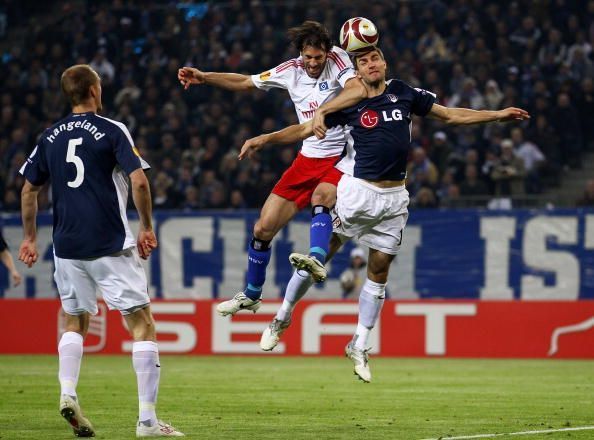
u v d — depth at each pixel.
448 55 63.59
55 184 20.50
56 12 77.94
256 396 30.00
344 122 22.67
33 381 34.34
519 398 29.64
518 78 61.25
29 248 21.45
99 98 21.11
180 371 39.41
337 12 66.75
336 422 23.73
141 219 20.23
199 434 21.33
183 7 71.50
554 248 49.69
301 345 48.47
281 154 58.81
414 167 55.81
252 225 51.75
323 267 21.95
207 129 61.75
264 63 64.88
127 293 20.38
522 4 65.12
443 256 50.50
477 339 47.53
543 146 57.91
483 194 54.84
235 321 48.97
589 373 38.88
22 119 65.38
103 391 31.08
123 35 71.00
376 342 48.19
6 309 50.22
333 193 23.08
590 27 63.91
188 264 52.12
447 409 26.72
